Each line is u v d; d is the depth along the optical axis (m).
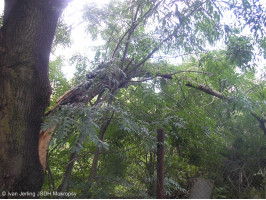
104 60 4.03
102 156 4.56
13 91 3.04
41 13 3.35
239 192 3.62
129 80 4.49
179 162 4.22
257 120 5.22
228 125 5.37
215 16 3.97
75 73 4.47
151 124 4.18
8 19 3.38
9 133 2.92
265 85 5.35
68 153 4.15
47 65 3.41
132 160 4.46
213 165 3.91
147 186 4.18
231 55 3.96
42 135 3.55
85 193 3.52
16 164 2.87
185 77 4.87
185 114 4.75
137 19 4.31
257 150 4.35
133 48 4.34
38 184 3.07
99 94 4.57
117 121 3.91
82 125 2.96
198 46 4.19
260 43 4.35
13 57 3.15
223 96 4.66
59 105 3.62
